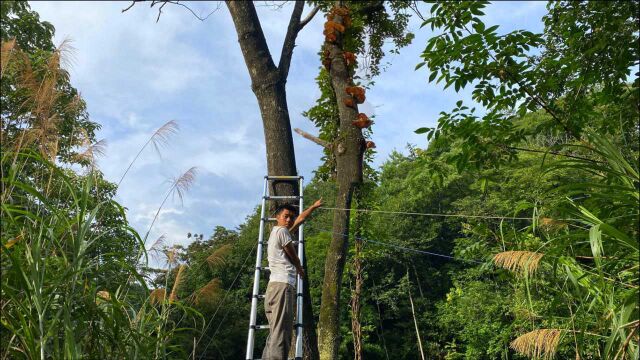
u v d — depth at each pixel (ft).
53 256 13.38
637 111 19.70
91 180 13.99
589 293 14.51
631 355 12.80
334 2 33.86
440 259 107.04
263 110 27.91
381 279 102.47
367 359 97.96
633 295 12.31
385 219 106.73
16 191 14.35
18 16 35.91
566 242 14.39
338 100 30.89
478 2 19.38
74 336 12.39
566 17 19.81
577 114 21.01
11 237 13.08
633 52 19.42
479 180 24.48
